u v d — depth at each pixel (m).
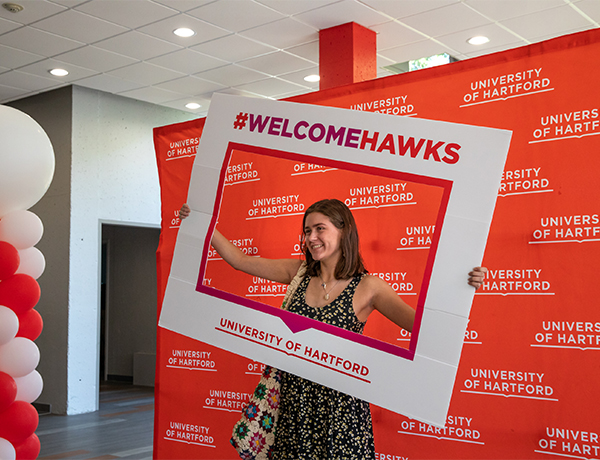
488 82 2.24
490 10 4.46
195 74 5.95
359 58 4.70
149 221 6.98
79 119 6.32
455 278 1.77
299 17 4.59
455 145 1.83
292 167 2.80
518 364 2.12
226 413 2.98
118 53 5.34
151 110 7.06
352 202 2.58
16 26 4.73
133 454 4.40
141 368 8.46
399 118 1.93
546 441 2.04
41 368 6.28
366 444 1.82
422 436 2.32
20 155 2.89
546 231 2.09
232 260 2.23
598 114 1.99
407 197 2.43
